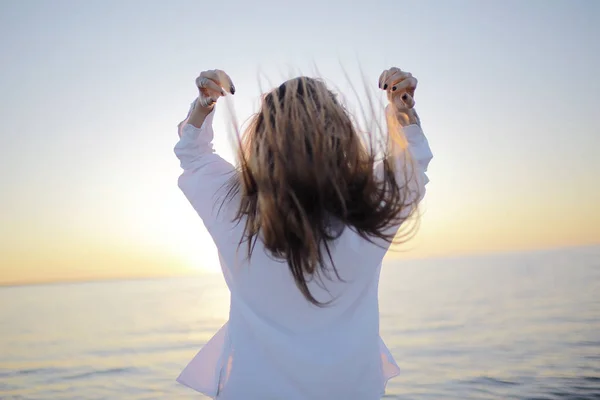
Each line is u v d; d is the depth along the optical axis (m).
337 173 1.23
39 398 10.58
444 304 24.56
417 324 18.47
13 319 29.80
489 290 30.78
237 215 1.32
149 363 14.07
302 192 1.23
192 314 29.16
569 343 12.96
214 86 1.42
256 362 1.36
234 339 1.40
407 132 1.40
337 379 1.33
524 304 22.33
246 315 1.37
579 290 27.08
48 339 20.11
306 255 1.25
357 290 1.36
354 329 1.37
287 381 1.34
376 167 1.34
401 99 1.42
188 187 1.43
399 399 9.05
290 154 1.22
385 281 44.75
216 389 1.42
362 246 1.32
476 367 11.13
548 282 33.41
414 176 1.31
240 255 1.36
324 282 1.33
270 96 1.34
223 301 40.81
